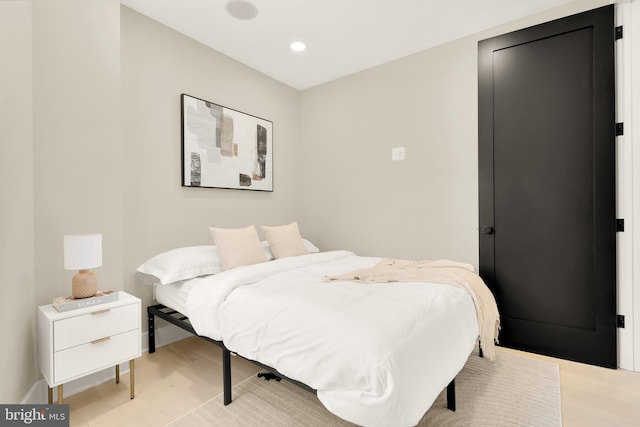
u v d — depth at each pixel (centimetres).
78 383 184
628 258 210
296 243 285
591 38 220
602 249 216
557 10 234
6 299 135
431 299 154
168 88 259
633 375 204
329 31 265
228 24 255
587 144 222
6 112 136
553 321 234
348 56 307
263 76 343
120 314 173
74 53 183
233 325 162
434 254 292
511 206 250
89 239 165
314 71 340
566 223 229
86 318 161
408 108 305
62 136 179
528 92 242
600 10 215
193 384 193
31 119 161
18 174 147
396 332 121
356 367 112
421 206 299
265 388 188
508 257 251
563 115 230
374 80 328
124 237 232
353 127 345
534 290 241
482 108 261
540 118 238
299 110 388
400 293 161
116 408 169
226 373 171
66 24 180
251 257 240
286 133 373
